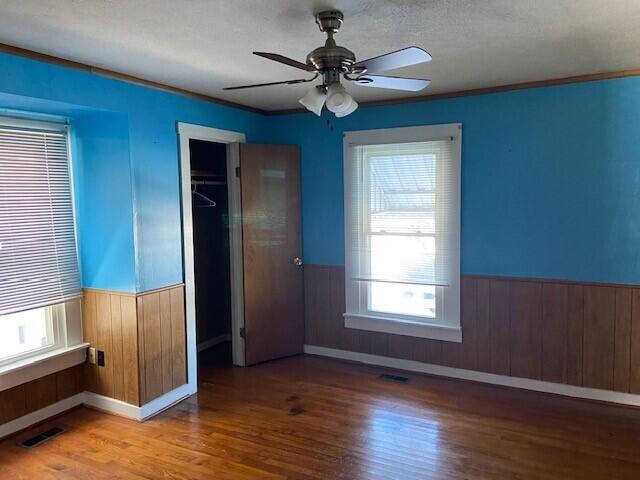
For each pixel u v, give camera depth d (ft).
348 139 14.94
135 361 11.57
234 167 14.80
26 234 11.05
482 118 13.08
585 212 12.10
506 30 8.55
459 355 13.88
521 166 12.73
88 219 12.03
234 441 10.58
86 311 12.27
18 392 11.07
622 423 11.09
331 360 15.71
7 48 8.95
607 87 11.63
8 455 10.14
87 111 10.92
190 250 13.03
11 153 10.76
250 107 15.35
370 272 15.01
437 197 13.80
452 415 11.63
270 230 15.38
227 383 13.89
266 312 15.47
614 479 8.93
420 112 13.85
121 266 11.62
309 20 7.91
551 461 9.57
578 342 12.35
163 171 12.20
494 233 13.17
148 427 11.30
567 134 12.15
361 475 9.20
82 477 9.32
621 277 11.82
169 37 8.68
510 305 13.10
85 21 7.85
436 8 7.50
